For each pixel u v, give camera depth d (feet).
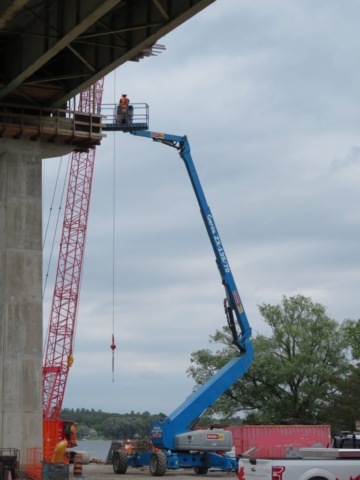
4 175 132.87
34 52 116.88
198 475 143.95
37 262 130.93
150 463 139.64
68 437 206.90
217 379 145.28
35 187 133.59
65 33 105.91
